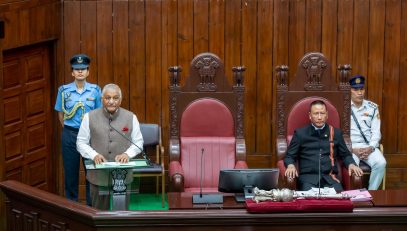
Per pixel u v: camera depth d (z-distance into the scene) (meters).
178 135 10.26
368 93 12.09
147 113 11.99
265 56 11.96
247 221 7.43
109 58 11.88
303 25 11.93
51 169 11.93
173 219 7.36
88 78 11.88
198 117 10.23
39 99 11.58
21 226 8.16
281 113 10.17
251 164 12.09
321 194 7.82
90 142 9.37
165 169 12.05
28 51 11.27
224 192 8.27
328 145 9.82
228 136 10.27
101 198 9.28
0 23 10.20
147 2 11.81
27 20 10.91
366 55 12.00
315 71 10.15
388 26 11.96
